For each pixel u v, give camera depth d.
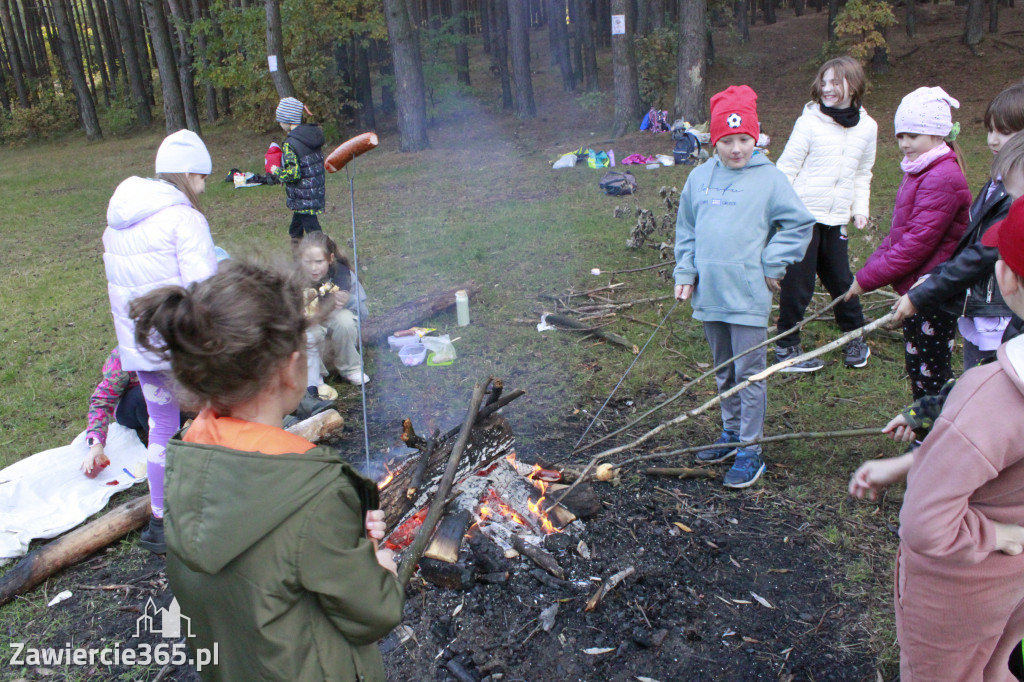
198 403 1.37
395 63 15.92
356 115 19.78
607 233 7.96
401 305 5.83
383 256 7.72
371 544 1.40
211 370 1.28
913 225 3.25
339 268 4.81
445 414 4.30
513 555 2.92
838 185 4.22
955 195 3.15
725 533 3.09
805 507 3.25
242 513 1.24
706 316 3.35
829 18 22.33
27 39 35.38
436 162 14.50
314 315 1.44
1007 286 1.54
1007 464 1.50
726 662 2.46
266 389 1.36
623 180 10.05
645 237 7.18
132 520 3.29
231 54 18.88
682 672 2.43
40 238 10.35
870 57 17.75
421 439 3.00
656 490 3.42
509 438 3.17
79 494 3.56
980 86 16.84
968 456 1.49
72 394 4.79
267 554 1.26
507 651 2.53
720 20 27.25
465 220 9.19
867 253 6.35
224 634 1.35
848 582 2.79
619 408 4.27
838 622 2.61
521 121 18.92
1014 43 18.83
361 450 3.96
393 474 2.97
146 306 1.30
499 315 5.80
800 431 3.90
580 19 21.34
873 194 8.59
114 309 2.86
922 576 1.71
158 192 2.83
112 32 33.38
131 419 3.86
